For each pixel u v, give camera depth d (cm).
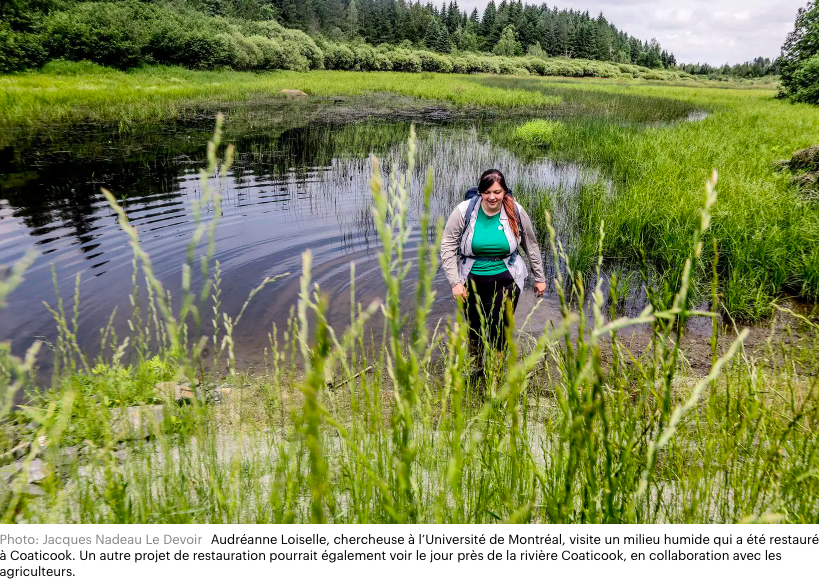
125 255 645
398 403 101
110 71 3262
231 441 278
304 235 761
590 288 615
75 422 254
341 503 201
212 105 2456
